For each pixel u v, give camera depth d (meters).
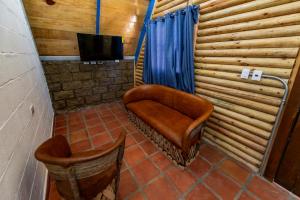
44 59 2.91
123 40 3.58
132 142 2.38
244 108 1.88
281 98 1.55
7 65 1.10
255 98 1.74
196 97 2.27
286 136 1.53
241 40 1.78
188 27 2.27
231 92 1.98
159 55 2.97
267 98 1.65
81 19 2.79
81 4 2.58
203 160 2.03
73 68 3.25
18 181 0.99
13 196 0.88
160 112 2.53
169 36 2.66
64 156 1.31
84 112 3.43
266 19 1.54
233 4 1.79
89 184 1.13
